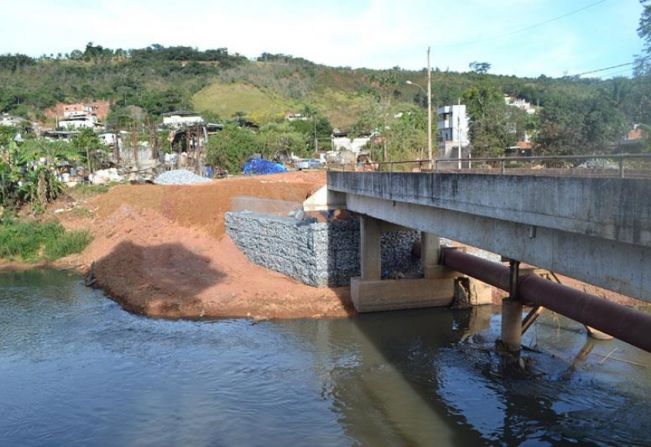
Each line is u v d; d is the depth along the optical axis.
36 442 18.59
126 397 21.77
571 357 24.03
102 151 82.50
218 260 40.91
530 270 23.80
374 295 32.09
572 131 49.62
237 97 157.88
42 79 164.00
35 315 33.06
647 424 18.34
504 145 67.44
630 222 10.86
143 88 162.62
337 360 25.16
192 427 19.27
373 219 32.59
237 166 79.69
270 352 26.27
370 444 17.97
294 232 36.34
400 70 186.50
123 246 44.72
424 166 51.88
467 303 33.03
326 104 164.75
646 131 40.84
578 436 17.83
